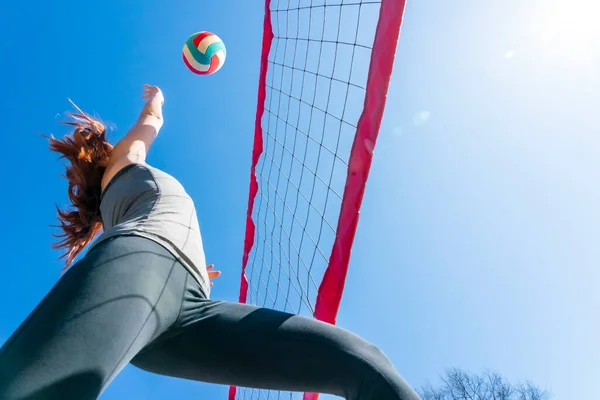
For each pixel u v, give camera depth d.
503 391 9.90
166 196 1.29
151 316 0.93
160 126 1.95
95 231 1.71
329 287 1.54
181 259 1.11
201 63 3.40
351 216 1.50
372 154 1.47
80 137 1.65
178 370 1.08
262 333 0.98
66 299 0.85
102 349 0.79
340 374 0.88
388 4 1.50
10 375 0.71
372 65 1.52
